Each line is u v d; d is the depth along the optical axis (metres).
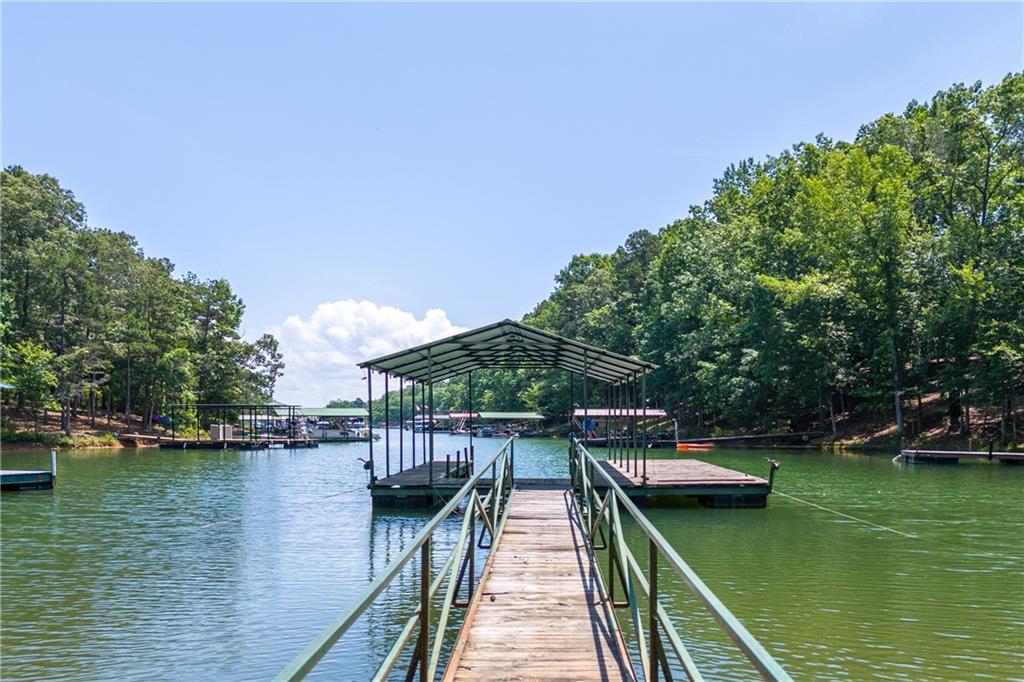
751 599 10.18
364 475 31.66
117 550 14.49
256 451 51.66
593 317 72.81
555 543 10.84
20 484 25.33
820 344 41.47
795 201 48.84
